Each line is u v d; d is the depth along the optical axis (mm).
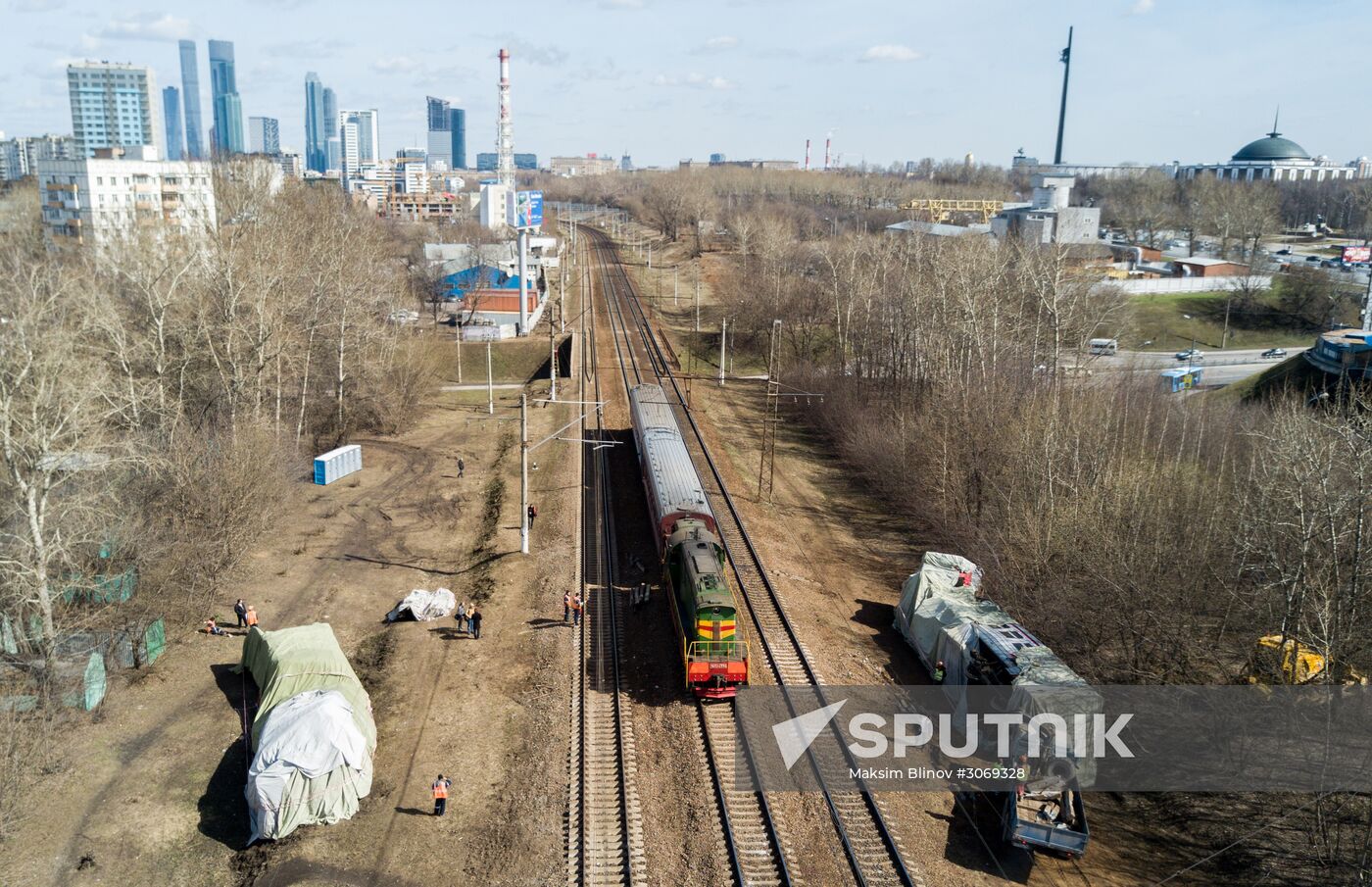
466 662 38344
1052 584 39125
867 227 176875
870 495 61656
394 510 57188
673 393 83000
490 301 119562
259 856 27266
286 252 70812
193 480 43219
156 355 54406
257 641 36188
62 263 76188
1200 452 54469
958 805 29484
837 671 37344
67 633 36406
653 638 39844
